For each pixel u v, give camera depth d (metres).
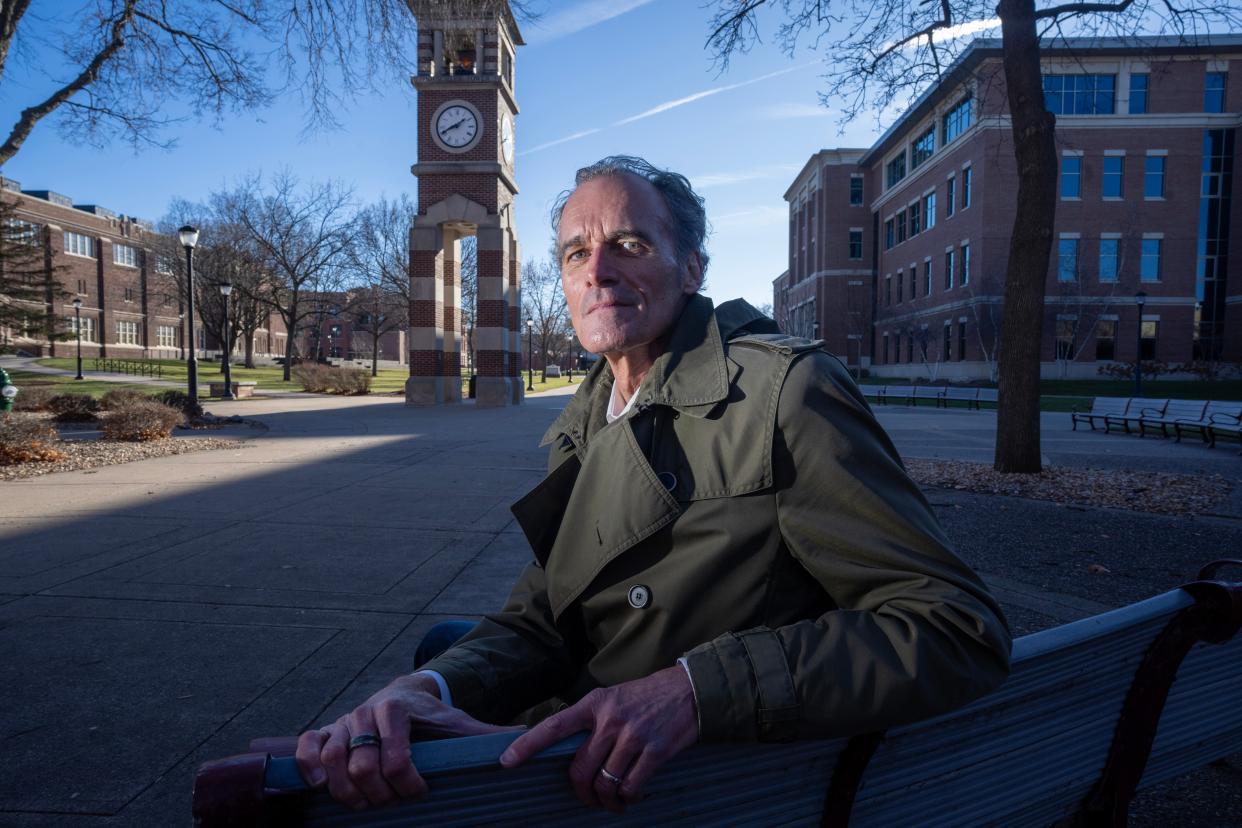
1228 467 10.54
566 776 0.99
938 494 8.37
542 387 46.44
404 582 4.89
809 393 1.16
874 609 1.09
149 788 2.53
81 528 6.39
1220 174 43.78
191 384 17.73
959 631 1.03
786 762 1.13
